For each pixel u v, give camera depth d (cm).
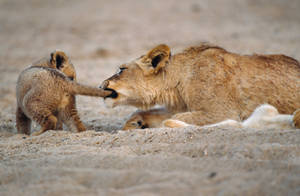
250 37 3309
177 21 4288
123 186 624
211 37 3312
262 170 653
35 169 704
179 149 797
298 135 816
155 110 1209
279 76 1097
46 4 5703
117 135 942
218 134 858
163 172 671
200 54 1132
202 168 680
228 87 1080
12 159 824
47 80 1081
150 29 3931
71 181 644
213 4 5112
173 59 1152
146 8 5103
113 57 2967
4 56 3156
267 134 834
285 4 4747
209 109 1070
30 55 3164
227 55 1119
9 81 2294
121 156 764
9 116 1427
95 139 939
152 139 888
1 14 5112
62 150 855
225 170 663
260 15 4375
